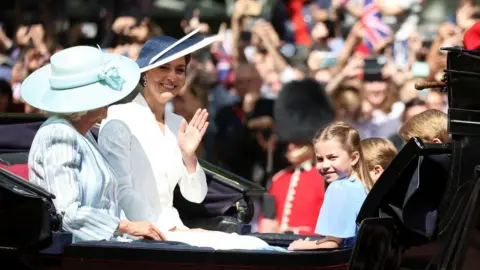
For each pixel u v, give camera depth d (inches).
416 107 1526.8
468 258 863.7
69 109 940.6
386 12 1786.4
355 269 845.8
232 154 1578.5
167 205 1053.2
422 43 1728.6
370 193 855.7
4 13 1968.5
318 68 1701.5
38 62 1686.8
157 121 1073.5
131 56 1707.7
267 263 861.2
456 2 1831.9
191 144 1053.2
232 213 1112.8
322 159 946.1
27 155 1032.2
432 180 868.0
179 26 1911.9
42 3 1934.1
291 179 1291.8
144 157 1041.5
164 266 869.8
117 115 1047.0
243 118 1598.2
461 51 851.4
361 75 1571.1
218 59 1795.0
